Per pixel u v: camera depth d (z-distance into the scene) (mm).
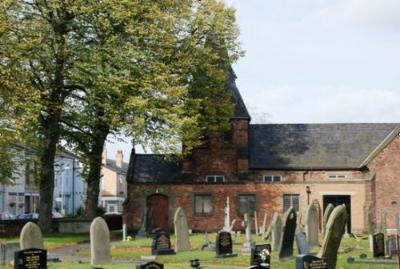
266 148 59281
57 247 40000
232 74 60219
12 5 43406
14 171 49594
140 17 48500
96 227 27469
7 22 42625
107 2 45719
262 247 27609
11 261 29156
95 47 45938
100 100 46688
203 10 51812
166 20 48688
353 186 55750
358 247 36812
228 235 31922
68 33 46906
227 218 47219
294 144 59594
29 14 45281
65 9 46188
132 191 57000
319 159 57875
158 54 49500
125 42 47875
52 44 45250
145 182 56969
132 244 40281
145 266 21312
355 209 55562
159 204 56969
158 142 47938
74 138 51812
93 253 27359
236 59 54719
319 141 59719
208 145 58031
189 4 51625
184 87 48250
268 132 60969
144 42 48625
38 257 23844
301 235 26859
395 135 55219
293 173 57531
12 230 47969
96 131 51188
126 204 56781
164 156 54219
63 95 48125
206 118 54375
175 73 51125
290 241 29609
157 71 47812
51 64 45719
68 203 98875
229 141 58125
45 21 45781
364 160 57156
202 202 56750
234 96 59000
